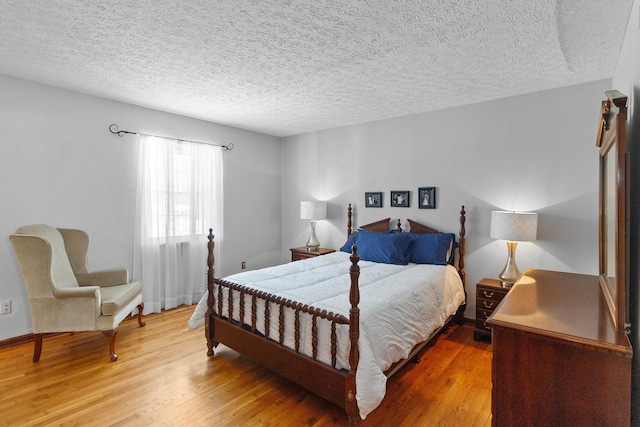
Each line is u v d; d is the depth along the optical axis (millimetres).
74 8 1760
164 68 2574
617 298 1189
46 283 2518
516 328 1246
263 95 3203
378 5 1710
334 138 4594
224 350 2805
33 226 2699
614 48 2158
